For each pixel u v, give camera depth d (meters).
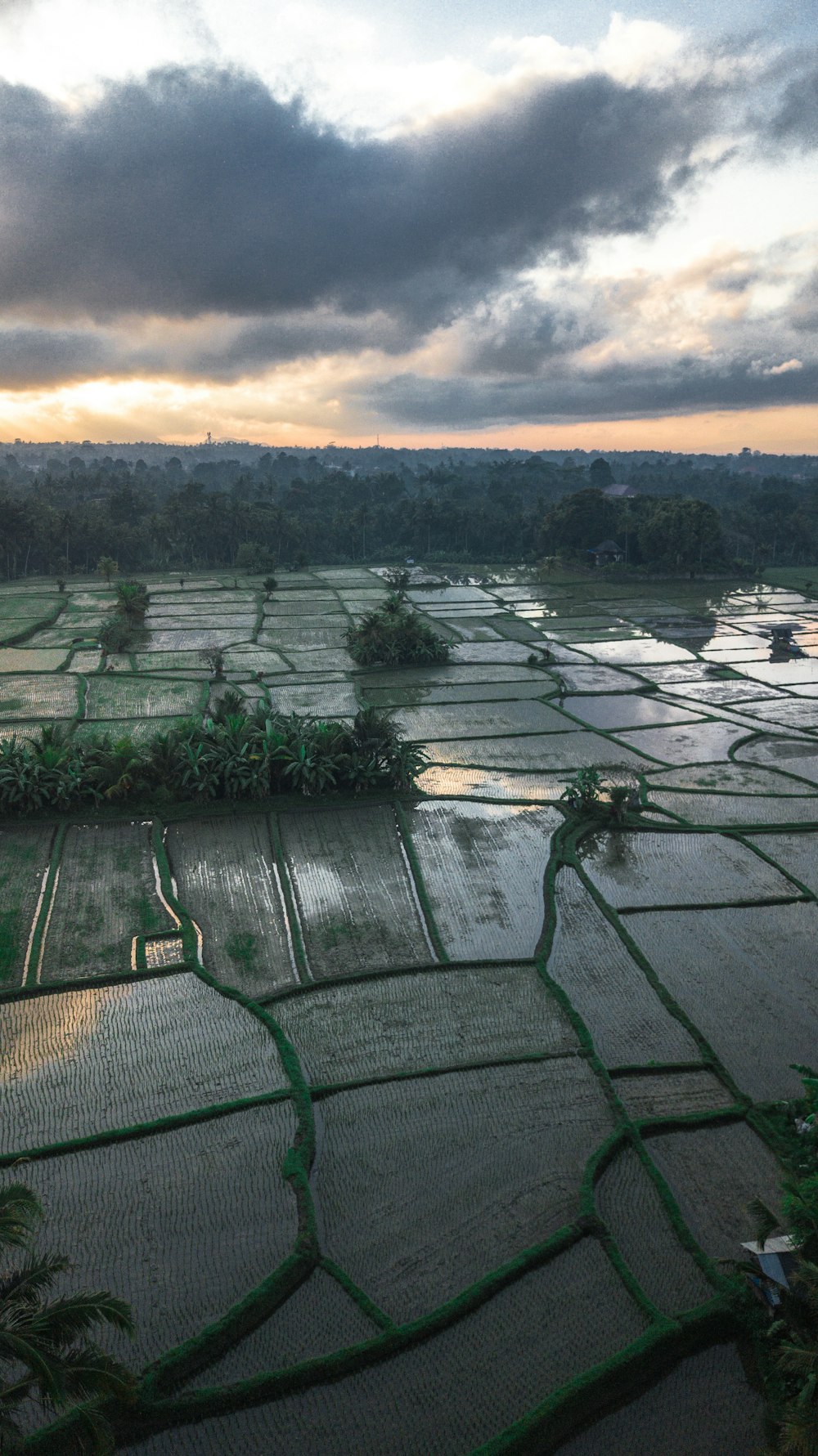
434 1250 19.05
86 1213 19.61
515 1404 15.91
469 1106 23.14
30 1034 25.69
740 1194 20.61
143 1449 15.20
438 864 37.12
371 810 42.78
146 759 43.31
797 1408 13.90
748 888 35.03
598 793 44.47
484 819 41.72
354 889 34.97
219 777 42.66
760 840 39.50
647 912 33.09
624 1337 17.19
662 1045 25.61
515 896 34.44
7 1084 23.66
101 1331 17.02
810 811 42.69
